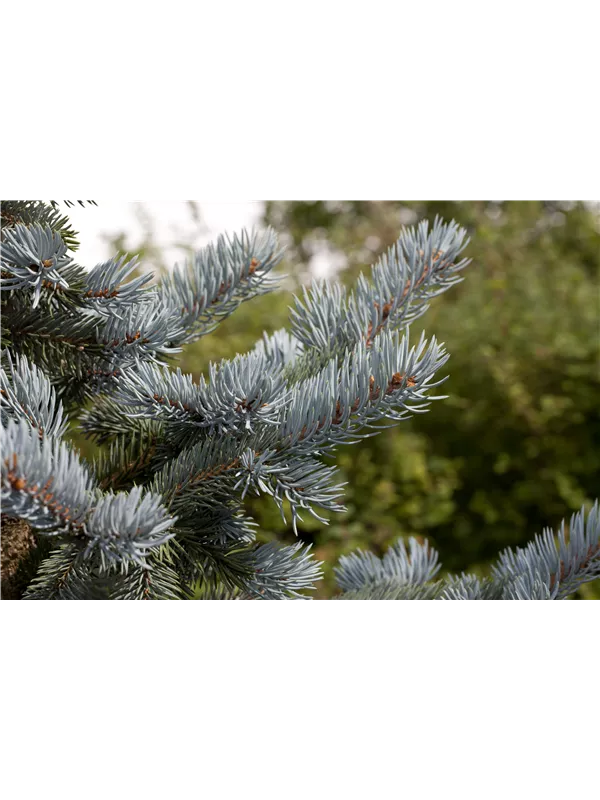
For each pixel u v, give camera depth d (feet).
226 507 2.50
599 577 2.62
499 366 9.66
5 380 2.14
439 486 9.55
